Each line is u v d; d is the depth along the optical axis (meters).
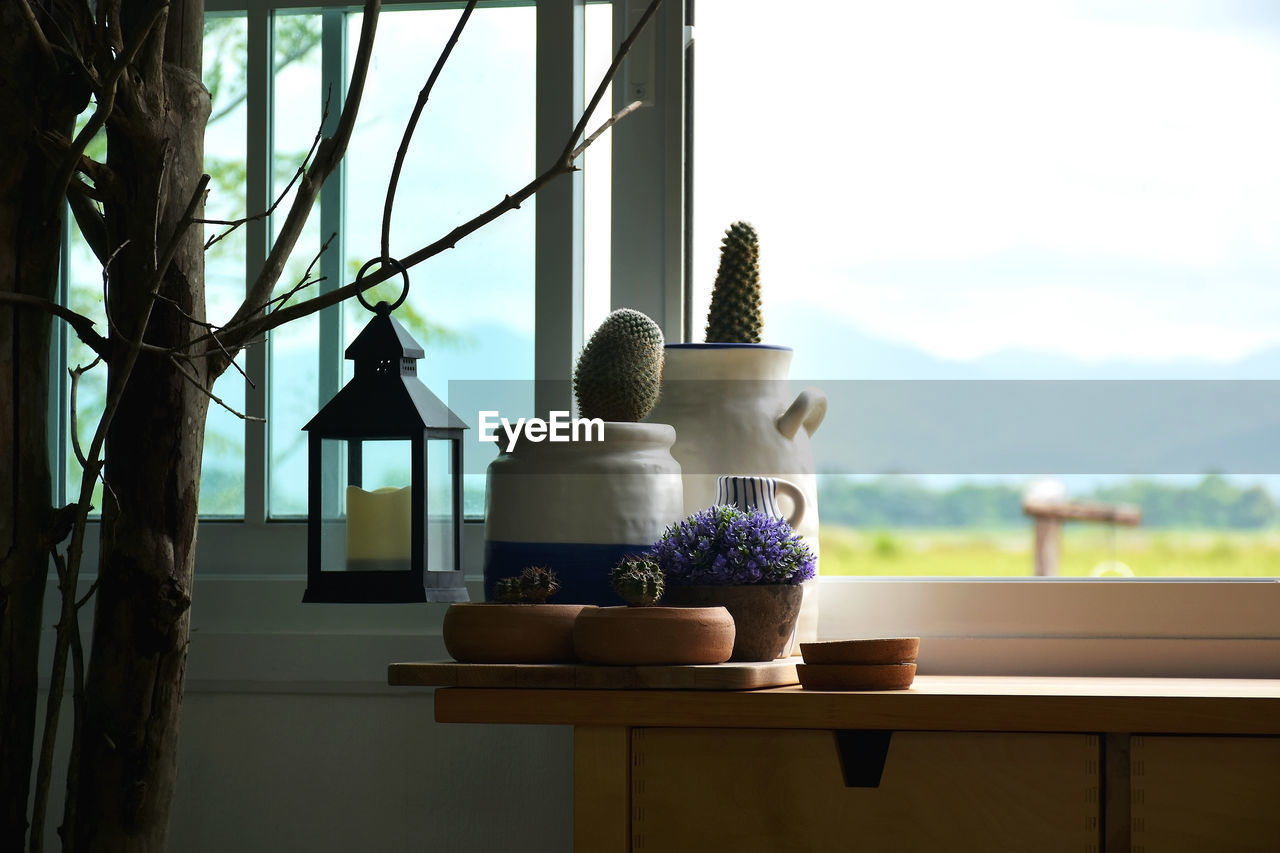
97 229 1.19
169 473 1.15
